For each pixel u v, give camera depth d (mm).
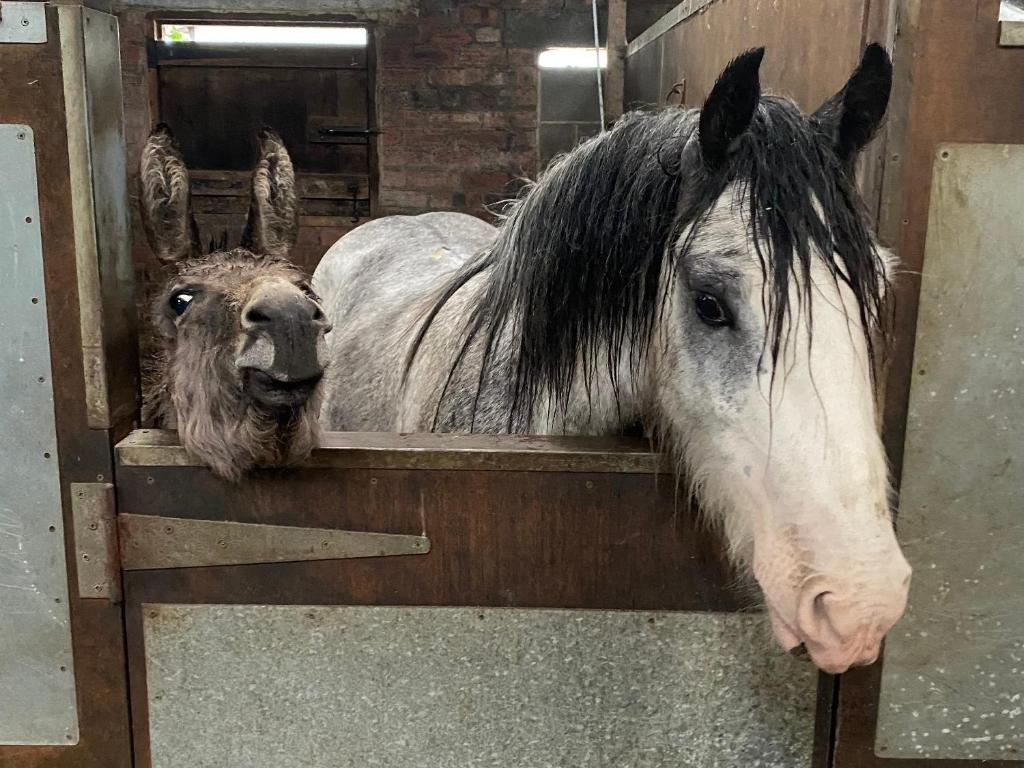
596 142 1060
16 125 894
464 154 4531
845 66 1176
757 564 862
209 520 995
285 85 4469
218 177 4516
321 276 2625
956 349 1000
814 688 1081
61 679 1044
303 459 969
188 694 1054
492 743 1086
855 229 857
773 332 839
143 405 1201
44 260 922
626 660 1061
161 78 4430
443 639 1046
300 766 1090
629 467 997
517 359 1238
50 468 974
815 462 819
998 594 1067
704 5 2336
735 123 863
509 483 1001
